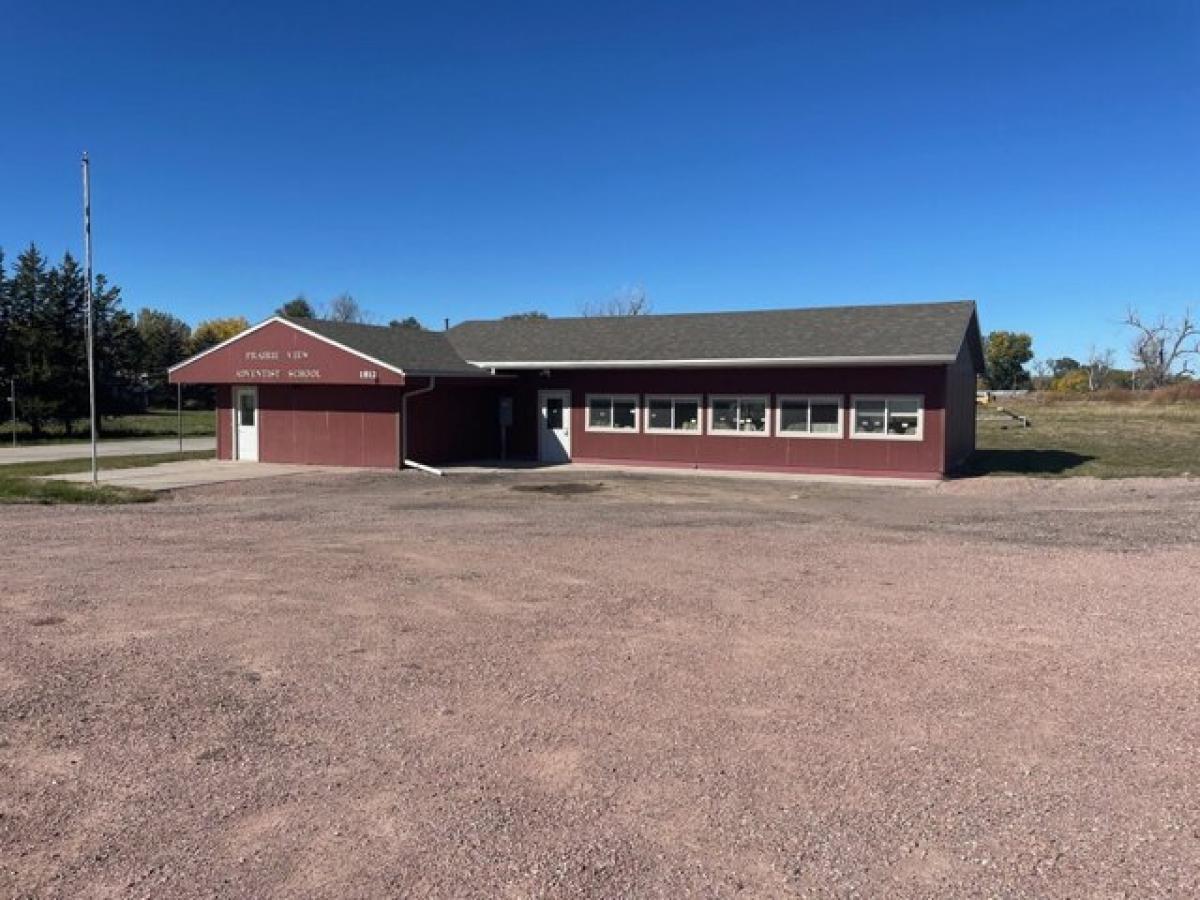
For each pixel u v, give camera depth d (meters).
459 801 3.99
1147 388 75.94
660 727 4.84
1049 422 44.44
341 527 12.32
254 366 24.08
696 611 7.37
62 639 6.57
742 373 22.70
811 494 17.41
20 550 10.38
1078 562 9.47
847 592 8.05
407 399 23.03
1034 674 5.69
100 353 43.81
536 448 25.62
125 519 13.23
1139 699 5.23
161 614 7.30
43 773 4.30
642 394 24.02
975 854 3.50
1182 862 3.43
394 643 6.46
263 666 5.94
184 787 4.14
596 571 9.05
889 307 23.83
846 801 3.96
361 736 4.75
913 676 5.67
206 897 3.22
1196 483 18.34
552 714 5.05
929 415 20.44
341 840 3.64
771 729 4.80
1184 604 7.54
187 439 37.50
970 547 10.48
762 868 3.41
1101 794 4.01
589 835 3.67
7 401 39.38
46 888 3.28
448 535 11.52
